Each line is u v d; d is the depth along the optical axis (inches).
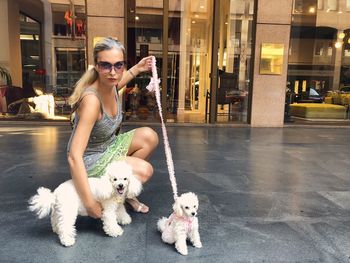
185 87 351.9
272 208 137.1
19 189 150.0
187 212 99.7
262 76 329.7
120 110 119.6
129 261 97.5
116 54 104.3
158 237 111.2
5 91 335.0
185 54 348.2
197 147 239.8
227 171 185.0
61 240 104.1
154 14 329.4
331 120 367.9
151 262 97.3
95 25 311.1
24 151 214.1
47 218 122.4
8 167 180.9
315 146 255.6
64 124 319.6
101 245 105.4
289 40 328.5
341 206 140.6
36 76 335.9
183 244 102.0
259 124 337.1
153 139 125.0
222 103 343.3
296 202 144.0
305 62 365.1
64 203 102.7
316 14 366.0
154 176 172.4
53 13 325.1
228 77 342.0
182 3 341.7
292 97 362.9
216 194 150.8
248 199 145.9
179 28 344.2
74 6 319.3
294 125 343.0
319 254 103.9
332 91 382.0
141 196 145.9
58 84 332.8
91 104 103.7
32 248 102.9
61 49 327.6
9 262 95.7
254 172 184.7
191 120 347.3
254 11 325.7
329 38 381.1
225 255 102.0
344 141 278.1
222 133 297.6
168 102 346.3
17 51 334.3
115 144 119.1
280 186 163.5
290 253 104.0
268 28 322.7
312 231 118.3
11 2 329.7
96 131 112.0
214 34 334.3
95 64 107.0
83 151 104.2
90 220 121.9
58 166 183.5
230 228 119.0
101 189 103.0
